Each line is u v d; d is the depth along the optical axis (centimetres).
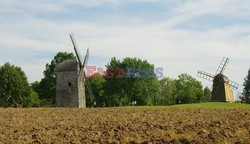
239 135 2798
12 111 5453
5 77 10394
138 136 2817
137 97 12681
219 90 8381
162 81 16888
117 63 12638
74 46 8575
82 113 4969
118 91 12338
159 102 15712
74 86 8512
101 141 2678
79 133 3020
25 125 3644
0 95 10381
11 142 2703
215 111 4884
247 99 10912
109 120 3825
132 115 4431
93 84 13062
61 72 8612
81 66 8662
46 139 2792
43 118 4359
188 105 6706
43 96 12612
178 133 2944
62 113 5028
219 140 2609
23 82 10688
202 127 3148
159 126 3250
